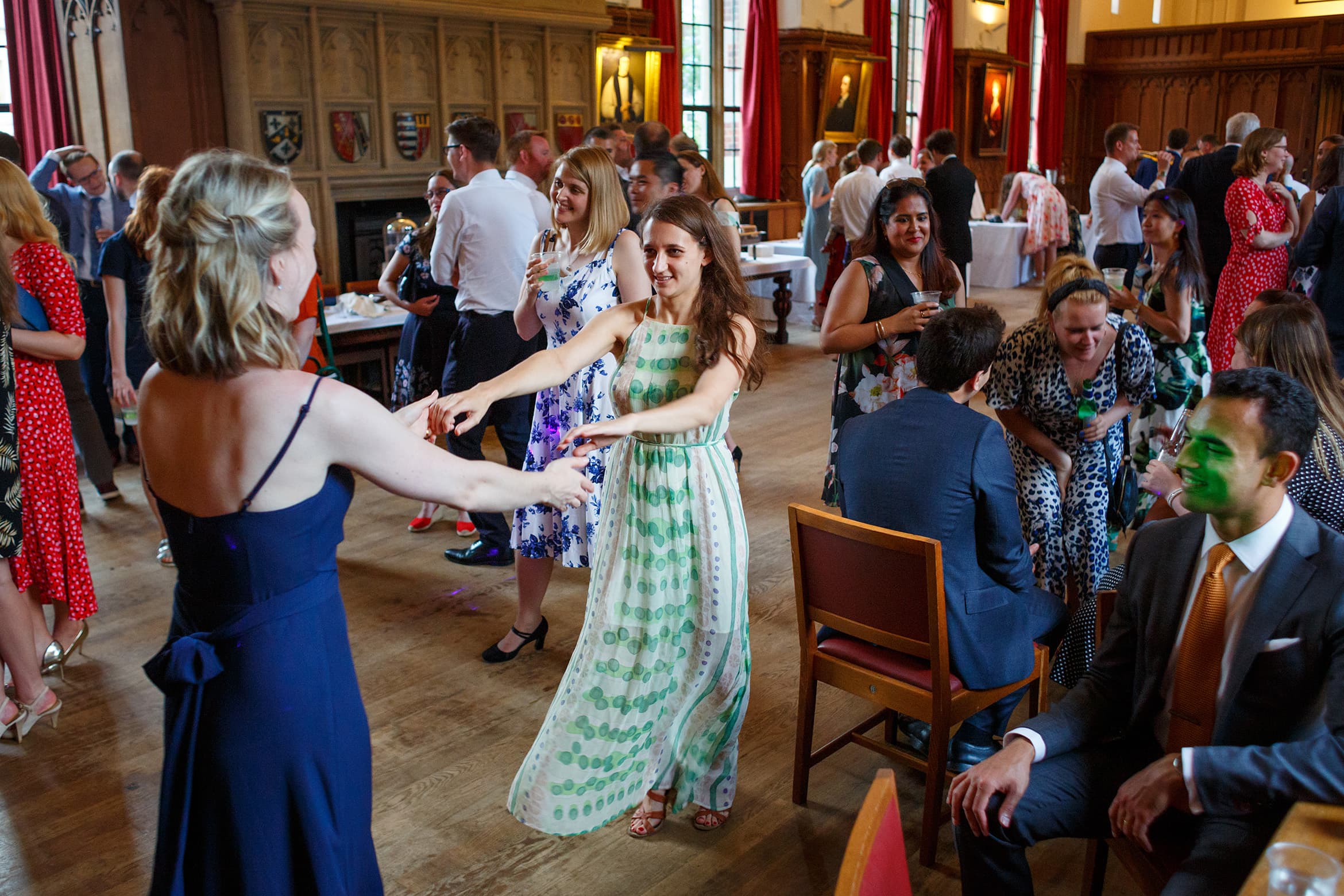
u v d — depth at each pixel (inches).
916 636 92.4
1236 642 68.5
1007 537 93.5
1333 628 64.7
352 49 309.9
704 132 499.2
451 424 81.6
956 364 94.8
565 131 374.9
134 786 111.9
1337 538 66.5
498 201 165.8
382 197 325.1
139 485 212.2
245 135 288.7
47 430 125.3
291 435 58.4
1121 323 122.1
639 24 427.2
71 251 225.0
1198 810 65.8
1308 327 98.6
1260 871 52.5
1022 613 98.0
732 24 499.5
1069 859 99.8
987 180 666.2
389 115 321.1
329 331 222.4
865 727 111.0
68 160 229.3
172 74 279.7
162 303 57.3
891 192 137.8
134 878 97.0
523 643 139.2
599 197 125.1
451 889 95.3
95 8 270.8
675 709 95.7
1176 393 164.2
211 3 283.1
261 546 59.3
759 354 93.0
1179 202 157.8
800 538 98.7
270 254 57.8
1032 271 499.2
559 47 367.6
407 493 62.3
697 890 95.0
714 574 91.1
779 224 517.7
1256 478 65.7
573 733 92.7
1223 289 216.8
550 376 89.0
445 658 140.2
